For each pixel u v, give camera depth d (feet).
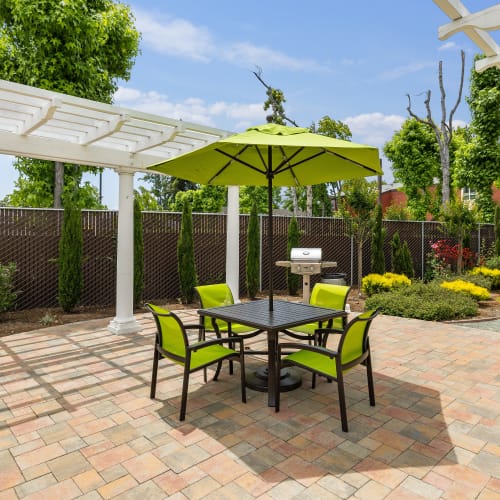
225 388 13.73
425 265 44.68
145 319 24.52
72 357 17.02
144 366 15.90
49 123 16.81
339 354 10.66
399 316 25.50
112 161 19.88
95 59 37.78
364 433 10.59
